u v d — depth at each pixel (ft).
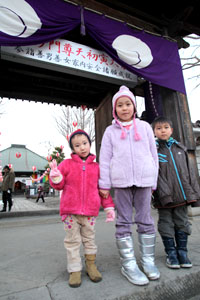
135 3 13.43
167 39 13.12
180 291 4.46
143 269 4.78
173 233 5.48
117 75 11.87
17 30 8.38
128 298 3.94
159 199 5.48
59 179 4.68
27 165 85.40
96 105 19.88
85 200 4.90
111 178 5.21
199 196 5.54
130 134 5.35
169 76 12.27
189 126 12.73
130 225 5.09
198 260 5.57
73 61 10.57
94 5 11.79
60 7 9.68
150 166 5.10
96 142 19.54
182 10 13.51
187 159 5.90
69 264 4.62
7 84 15.84
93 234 5.05
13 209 22.22
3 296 3.97
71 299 3.81
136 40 11.60
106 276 4.75
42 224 12.75
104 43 10.59
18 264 5.79
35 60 9.74
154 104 13.99
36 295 4.00
